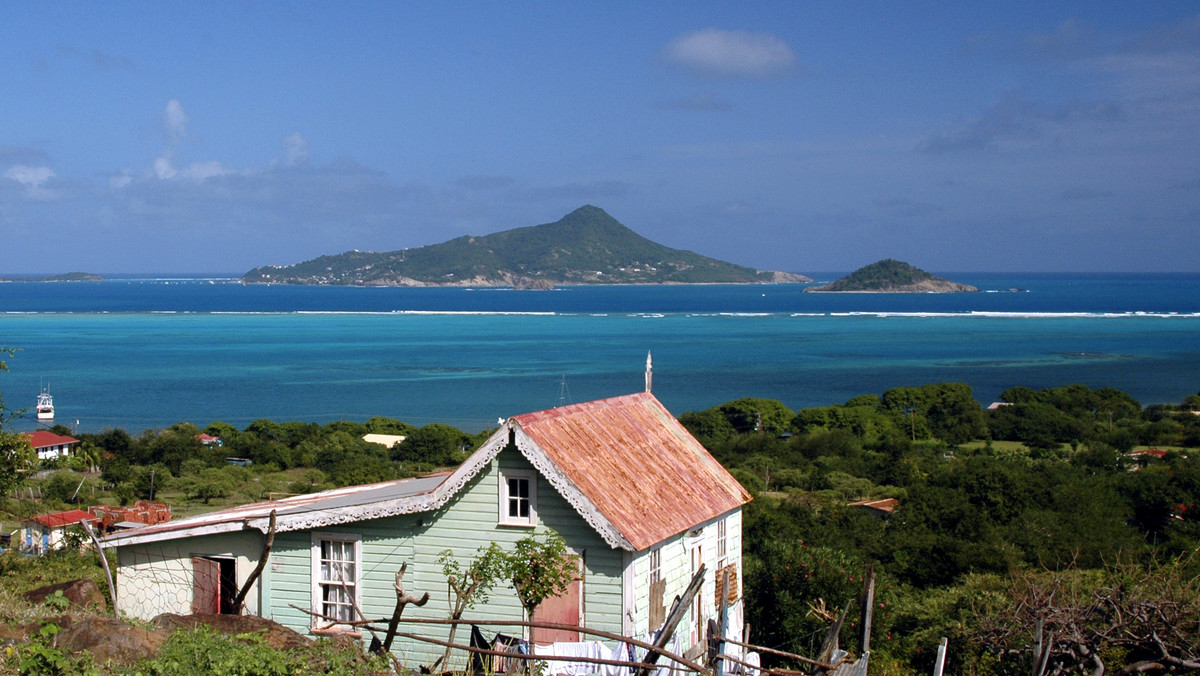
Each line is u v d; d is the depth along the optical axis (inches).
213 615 636.7
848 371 6953.7
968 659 832.3
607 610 724.0
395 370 7081.7
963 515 1592.0
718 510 847.1
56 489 2578.7
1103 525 1552.7
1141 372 6717.5
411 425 4306.1
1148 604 707.4
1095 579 895.1
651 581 756.0
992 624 816.9
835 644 445.7
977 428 4077.3
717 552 874.1
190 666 520.1
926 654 898.7
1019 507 1625.2
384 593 765.9
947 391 4520.2
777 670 450.0
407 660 751.7
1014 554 1352.1
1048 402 4594.0
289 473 3339.1
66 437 3326.8
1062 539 1460.4
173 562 810.8
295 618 780.6
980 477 1664.6
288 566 786.8
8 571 1013.2
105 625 559.2
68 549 1184.2
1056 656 735.1
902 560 1374.3
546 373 6855.3
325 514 768.3
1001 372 6806.1
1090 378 6392.7
